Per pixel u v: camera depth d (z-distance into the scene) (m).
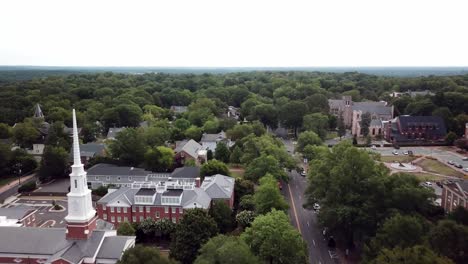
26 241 70.50
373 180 88.31
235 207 109.75
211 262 63.88
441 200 111.69
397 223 71.25
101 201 99.38
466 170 147.50
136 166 145.88
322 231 97.38
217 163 127.19
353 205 87.62
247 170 125.38
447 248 68.19
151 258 61.78
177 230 82.38
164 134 178.50
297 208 112.06
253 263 64.31
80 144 169.50
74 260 65.00
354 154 94.31
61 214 112.25
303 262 71.25
